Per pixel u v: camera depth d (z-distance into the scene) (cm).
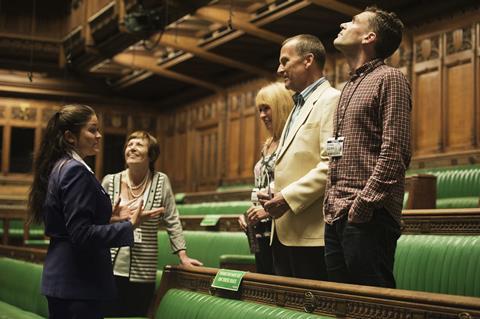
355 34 343
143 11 1141
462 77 977
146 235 500
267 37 1171
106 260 359
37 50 1608
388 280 319
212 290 397
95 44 1436
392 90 317
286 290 332
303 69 396
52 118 368
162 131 1866
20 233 1218
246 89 1502
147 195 506
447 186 755
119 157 1822
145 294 501
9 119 1719
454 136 984
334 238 337
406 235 456
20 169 1723
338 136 339
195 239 642
